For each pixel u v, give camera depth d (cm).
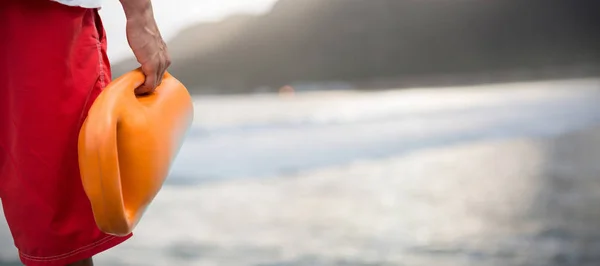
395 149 758
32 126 81
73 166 84
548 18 5562
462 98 2042
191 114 97
